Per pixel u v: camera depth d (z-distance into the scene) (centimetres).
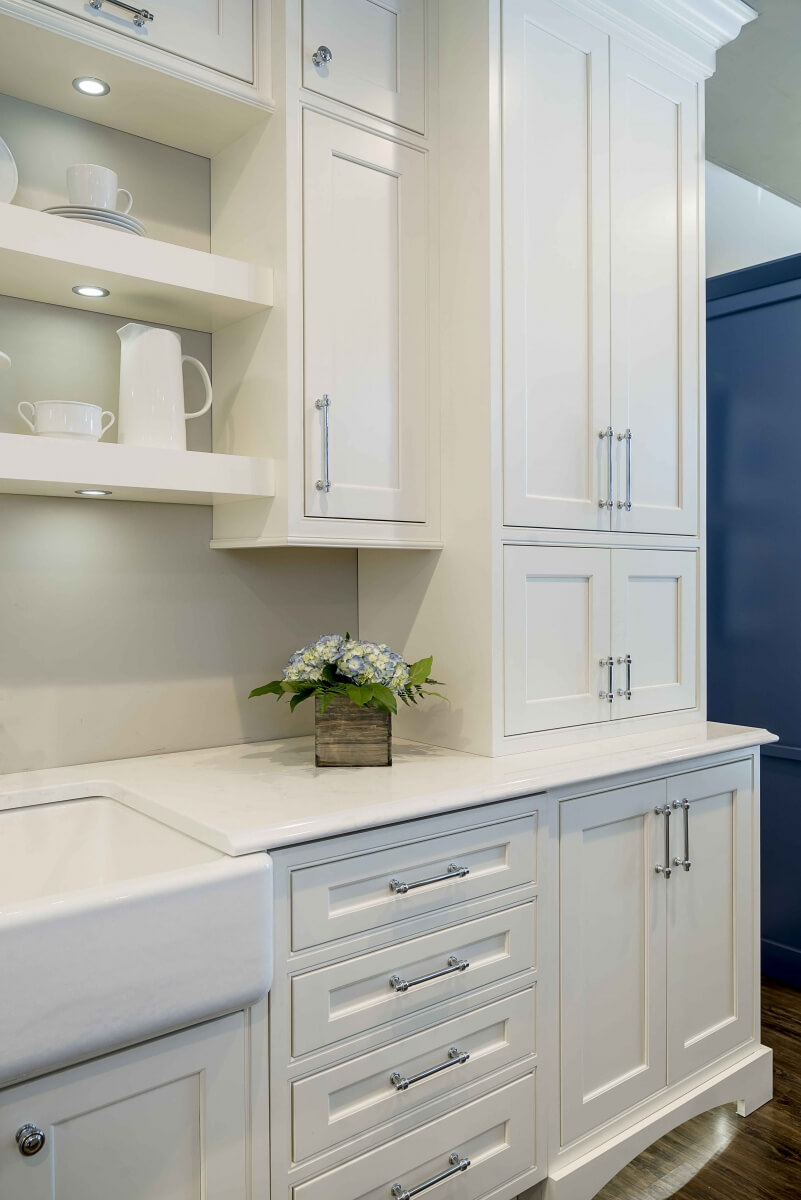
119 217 147
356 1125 131
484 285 171
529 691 178
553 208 182
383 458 171
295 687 164
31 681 160
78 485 141
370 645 165
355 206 167
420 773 158
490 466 170
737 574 284
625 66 196
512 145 173
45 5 133
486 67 170
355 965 132
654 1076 183
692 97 213
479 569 172
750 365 279
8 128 155
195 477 150
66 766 164
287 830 123
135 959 104
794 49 228
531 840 158
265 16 159
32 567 160
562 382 183
